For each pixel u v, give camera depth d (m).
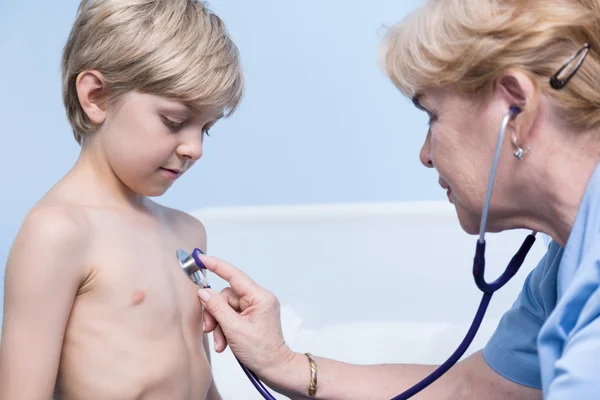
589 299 0.78
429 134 0.96
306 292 2.20
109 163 1.07
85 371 1.00
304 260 2.25
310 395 1.11
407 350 1.92
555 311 0.81
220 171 2.80
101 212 1.06
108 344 1.02
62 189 1.05
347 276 2.22
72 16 2.62
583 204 0.84
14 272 0.97
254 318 1.07
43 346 0.95
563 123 0.83
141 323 1.04
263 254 2.27
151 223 1.13
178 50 1.01
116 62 1.01
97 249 1.02
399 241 2.24
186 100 1.01
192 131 1.05
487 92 0.85
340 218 2.29
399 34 0.92
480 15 0.83
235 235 2.29
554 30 0.80
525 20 0.81
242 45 2.79
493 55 0.82
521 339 1.10
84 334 1.01
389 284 2.19
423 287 2.17
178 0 1.08
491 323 1.97
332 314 2.13
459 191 0.92
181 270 1.12
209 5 1.24
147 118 1.01
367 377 1.13
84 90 1.04
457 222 2.23
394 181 2.81
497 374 1.12
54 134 2.66
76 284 0.99
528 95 0.82
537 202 0.88
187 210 2.34
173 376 1.07
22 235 0.98
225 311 1.06
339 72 2.79
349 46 2.79
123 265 1.04
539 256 2.07
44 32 2.61
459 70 0.84
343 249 2.25
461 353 1.00
